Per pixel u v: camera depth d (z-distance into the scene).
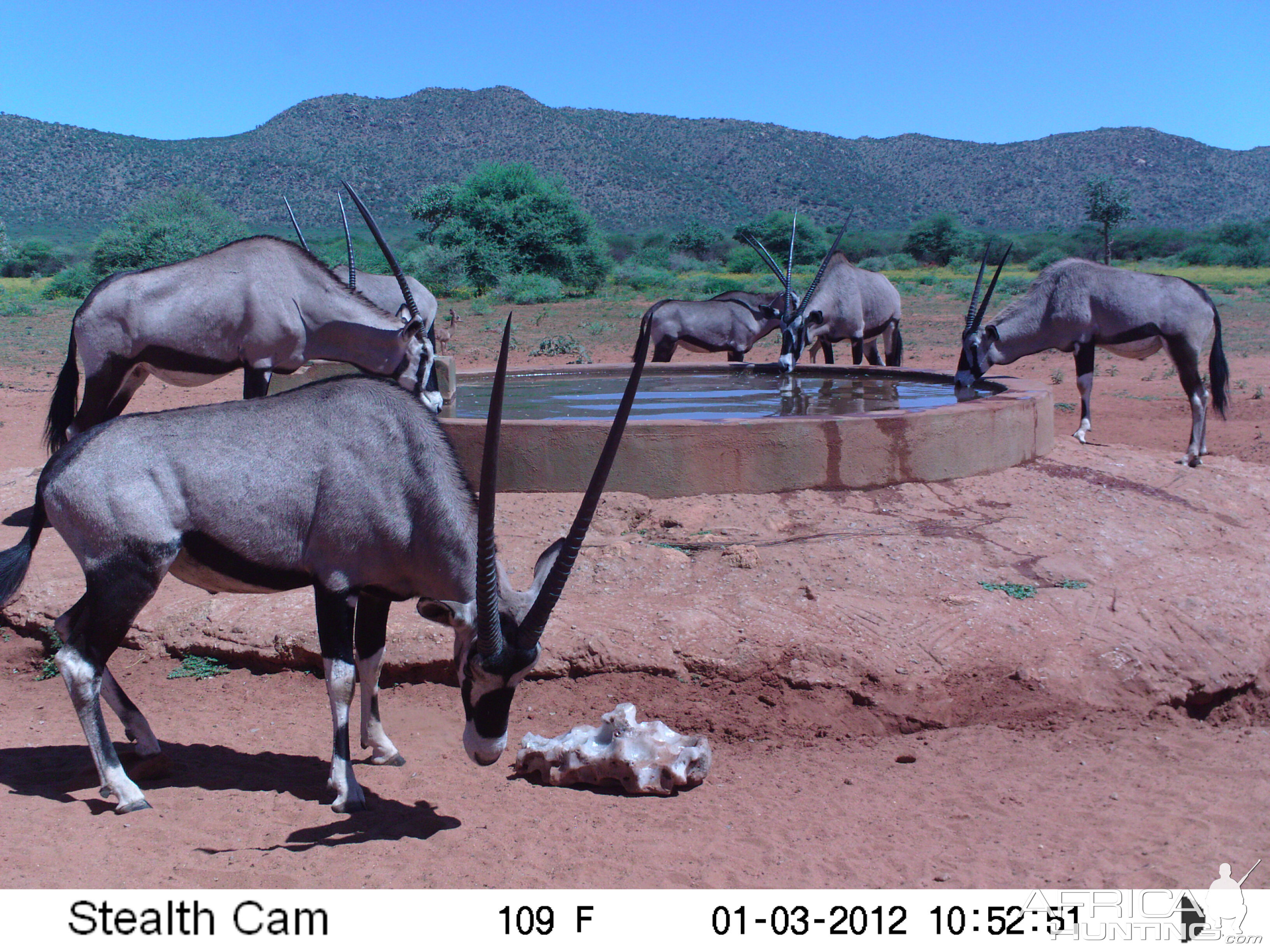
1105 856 3.77
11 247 71.69
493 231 44.31
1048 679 5.23
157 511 3.99
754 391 10.10
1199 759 4.74
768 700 5.13
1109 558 6.43
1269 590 6.10
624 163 168.38
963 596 5.74
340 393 4.19
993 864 3.72
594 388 10.53
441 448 4.13
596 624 5.41
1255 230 73.31
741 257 68.06
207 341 7.48
